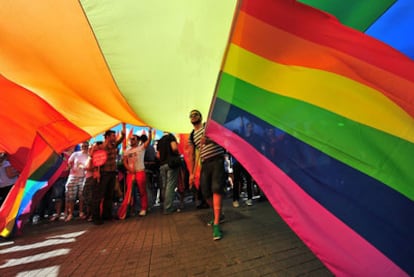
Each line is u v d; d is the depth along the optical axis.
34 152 4.39
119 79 3.21
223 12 2.36
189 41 2.69
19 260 2.89
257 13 1.61
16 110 4.21
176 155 5.59
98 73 3.16
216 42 2.69
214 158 3.43
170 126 4.71
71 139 4.89
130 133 5.96
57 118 4.52
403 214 1.45
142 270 2.34
